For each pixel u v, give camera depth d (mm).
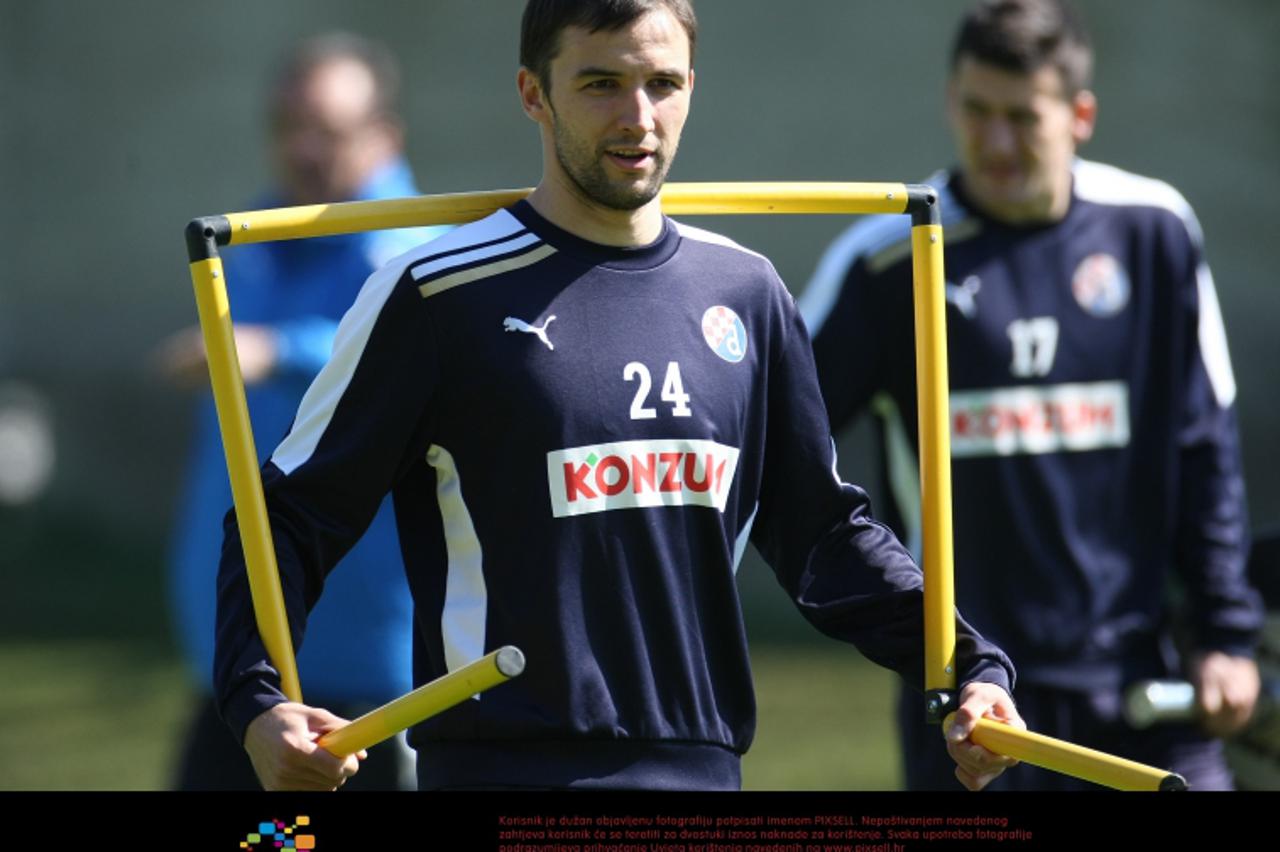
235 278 19656
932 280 12781
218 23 47500
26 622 36688
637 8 11234
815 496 12336
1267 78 44906
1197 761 17281
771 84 46250
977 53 17016
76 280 47156
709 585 11758
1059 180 17281
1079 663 17000
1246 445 43219
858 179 46219
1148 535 17438
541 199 11852
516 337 11477
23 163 47281
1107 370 17344
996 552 17062
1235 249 44781
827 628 12445
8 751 27781
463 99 47156
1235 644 17297
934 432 12562
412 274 11555
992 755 11531
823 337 17172
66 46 47469
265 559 11461
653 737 11438
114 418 45688
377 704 18234
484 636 11445
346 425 11586
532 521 11406
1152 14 45031
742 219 44844
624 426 11484
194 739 18891
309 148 19859
